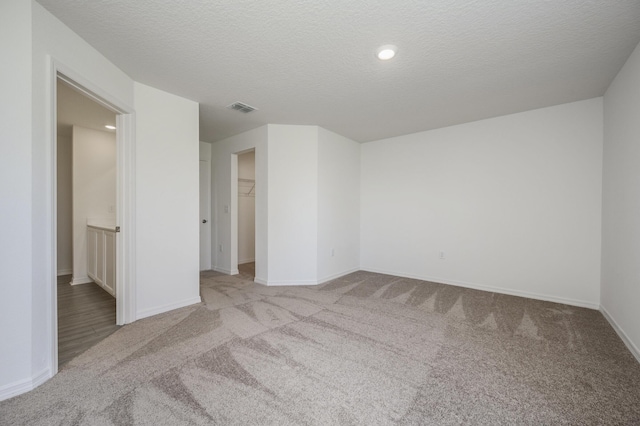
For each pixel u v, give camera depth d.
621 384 1.63
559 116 3.13
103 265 3.37
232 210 4.56
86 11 1.66
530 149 3.31
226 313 2.75
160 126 2.73
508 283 3.47
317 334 2.29
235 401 1.46
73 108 3.16
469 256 3.76
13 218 1.49
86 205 3.95
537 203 3.28
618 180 2.40
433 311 2.84
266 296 3.33
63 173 4.36
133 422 1.31
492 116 3.50
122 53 2.11
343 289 3.65
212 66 2.30
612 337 2.26
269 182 3.83
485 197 3.63
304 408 1.42
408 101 3.03
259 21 1.75
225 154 4.64
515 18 1.71
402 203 4.39
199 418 1.34
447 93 2.82
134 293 2.53
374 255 4.73
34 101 1.56
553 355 1.97
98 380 1.64
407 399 1.49
